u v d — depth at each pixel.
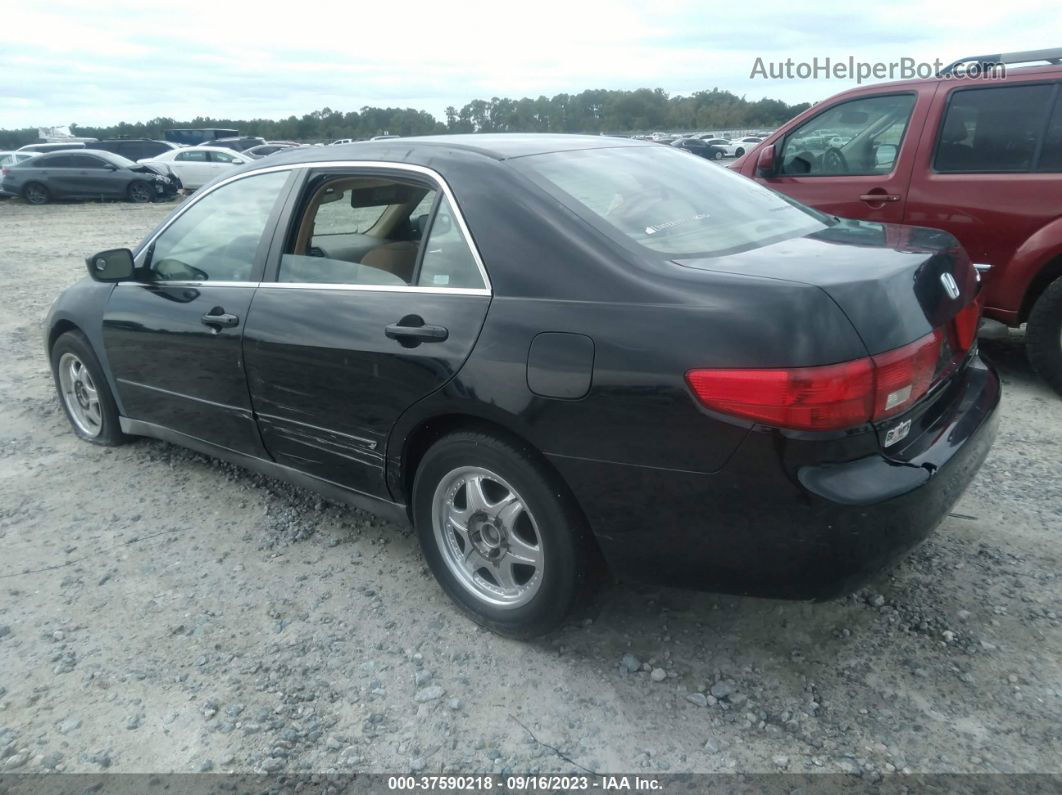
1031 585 3.06
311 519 3.80
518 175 2.82
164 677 2.76
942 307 2.58
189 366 3.73
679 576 2.45
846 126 5.70
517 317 2.55
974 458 2.63
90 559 3.51
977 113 5.09
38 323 8.05
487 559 2.87
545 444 2.48
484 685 2.68
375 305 2.95
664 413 2.28
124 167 23.94
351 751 2.43
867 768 2.29
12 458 4.59
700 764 2.33
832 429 2.16
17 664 2.84
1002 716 2.45
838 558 2.22
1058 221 4.74
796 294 2.20
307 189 3.37
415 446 2.98
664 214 2.85
